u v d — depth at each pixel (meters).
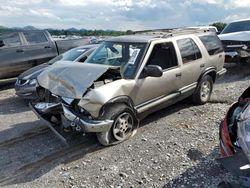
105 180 4.42
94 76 5.29
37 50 11.67
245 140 3.25
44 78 5.83
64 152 5.36
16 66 11.23
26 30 11.72
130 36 6.66
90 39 13.10
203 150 5.12
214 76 7.82
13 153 5.43
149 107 5.98
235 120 3.72
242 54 10.82
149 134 5.88
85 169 4.74
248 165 3.12
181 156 4.97
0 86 11.59
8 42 11.12
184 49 6.83
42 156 5.25
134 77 5.70
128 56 6.07
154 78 5.97
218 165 4.61
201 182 4.23
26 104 8.63
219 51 7.90
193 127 6.12
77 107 5.22
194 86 7.11
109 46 6.45
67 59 8.70
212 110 7.07
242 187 3.21
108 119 5.25
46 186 4.35
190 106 7.43
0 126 6.82
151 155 5.05
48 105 5.54
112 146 5.45
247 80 9.99
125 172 4.60
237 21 12.55
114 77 5.71
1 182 4.51
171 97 6.46
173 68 6.46
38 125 6.76
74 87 5.23
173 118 6.68
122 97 5.41
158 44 6.24
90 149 5.39
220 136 3.86
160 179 4.38
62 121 5.43
